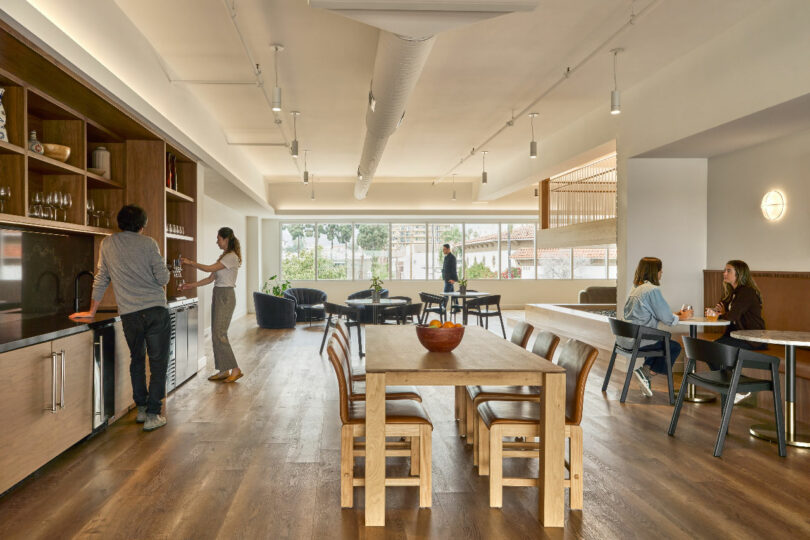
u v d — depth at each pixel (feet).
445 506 9.81
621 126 21.97
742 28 15.47
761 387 12.39
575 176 40.09
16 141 11.50
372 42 16.40
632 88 21.16
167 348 14.33
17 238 12.96
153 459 11.96
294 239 49.93
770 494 10.26
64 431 11.47
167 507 9.62
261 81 17.72
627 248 21.81
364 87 20.71
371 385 9.16
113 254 13.51
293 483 10.73
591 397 17.71
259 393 18.13
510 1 9.96
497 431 9.73
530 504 9.93
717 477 11.07
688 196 22.03
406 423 9.62
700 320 16.90
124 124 15.83
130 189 17.75
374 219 49.29
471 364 9.74
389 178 45.32
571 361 10.46
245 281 46.29
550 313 32.65
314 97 21.99
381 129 19.58
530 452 9.87
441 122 26.22
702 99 17.20
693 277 22.18
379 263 50.57
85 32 12.61
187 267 21.77
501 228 51.72
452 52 17.42
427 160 36.06
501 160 35.78
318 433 13.89
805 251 18.01
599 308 35.99
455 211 46.57
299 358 24.77
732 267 17.08
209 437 13.52
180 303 19.04
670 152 20.62
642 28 15.85
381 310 28.81
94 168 16.39
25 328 11.61
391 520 9.24
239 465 11.66
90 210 15.76
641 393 18.25
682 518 9.30
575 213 40.14
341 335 12.23
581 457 9.68
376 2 9.91
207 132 23.75
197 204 21.98
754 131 17.28
